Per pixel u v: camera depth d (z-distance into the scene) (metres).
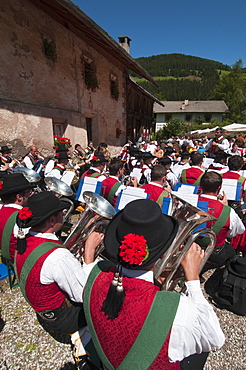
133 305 0.94
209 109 40.06
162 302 0.94
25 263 1.39
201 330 0.96
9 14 5.87
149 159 5.23
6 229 2.12
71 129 8.62
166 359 0.91
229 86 46.41
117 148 13.43
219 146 7.49
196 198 2.13
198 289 1.12
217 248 2.49
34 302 1.41
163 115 41.22
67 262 1.37
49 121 7.38
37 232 1.52
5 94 6.00
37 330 2.17
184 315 0.92
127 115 15.18
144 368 0.91
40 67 7.02
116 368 0.98
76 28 8.45
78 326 1.50
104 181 3.44
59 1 5.25
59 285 1.38
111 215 1.61
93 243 1.51
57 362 1.88
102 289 1.06
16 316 2.31
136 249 0.87
